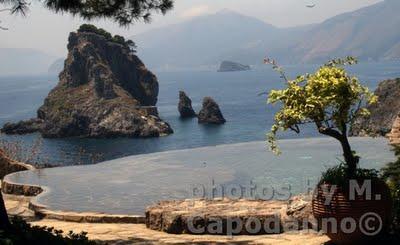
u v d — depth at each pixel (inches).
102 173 636.1
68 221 430.0
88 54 4618.6
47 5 325.7
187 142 3366.1
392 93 2326.5
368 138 820.0
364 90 276.4
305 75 287.3
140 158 759.7
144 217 415.5
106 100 4170.8
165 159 738.8
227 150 803.4
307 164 644.1
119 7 358.0
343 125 279.3
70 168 684.7
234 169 630.5
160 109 5895.7
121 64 4931.1
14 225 281.7
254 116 4616.1
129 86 4977.9
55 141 3745.1
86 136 3961.6
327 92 270.4
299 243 309.6
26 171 663.8
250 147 826.8
